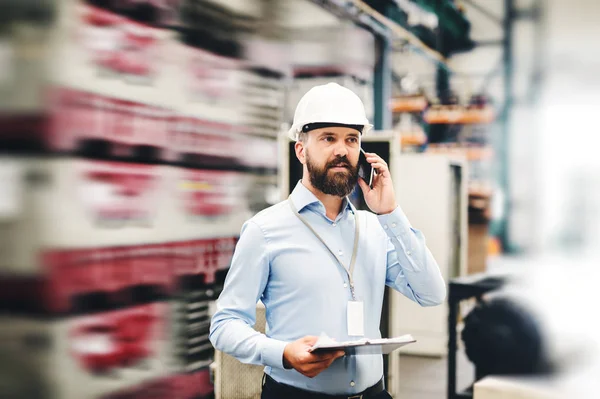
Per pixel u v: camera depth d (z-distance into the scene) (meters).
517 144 11.92
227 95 3.17
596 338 3.46
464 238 5.15
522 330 2.74
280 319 1.53
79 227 2.37
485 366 2.80
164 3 2.76
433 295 1.58
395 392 3.29
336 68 6.18
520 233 11.87
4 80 2.32
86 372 2.39
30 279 2.31
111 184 2.48
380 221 1.56
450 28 10.27
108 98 2.49
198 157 2.95
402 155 4.82
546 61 11.77
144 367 2.62
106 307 2.46
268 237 1.53
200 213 2.93
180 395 2.78
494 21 11.88
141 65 2.62
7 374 2.33
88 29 2.40
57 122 2.30
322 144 1.48
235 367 3.04
